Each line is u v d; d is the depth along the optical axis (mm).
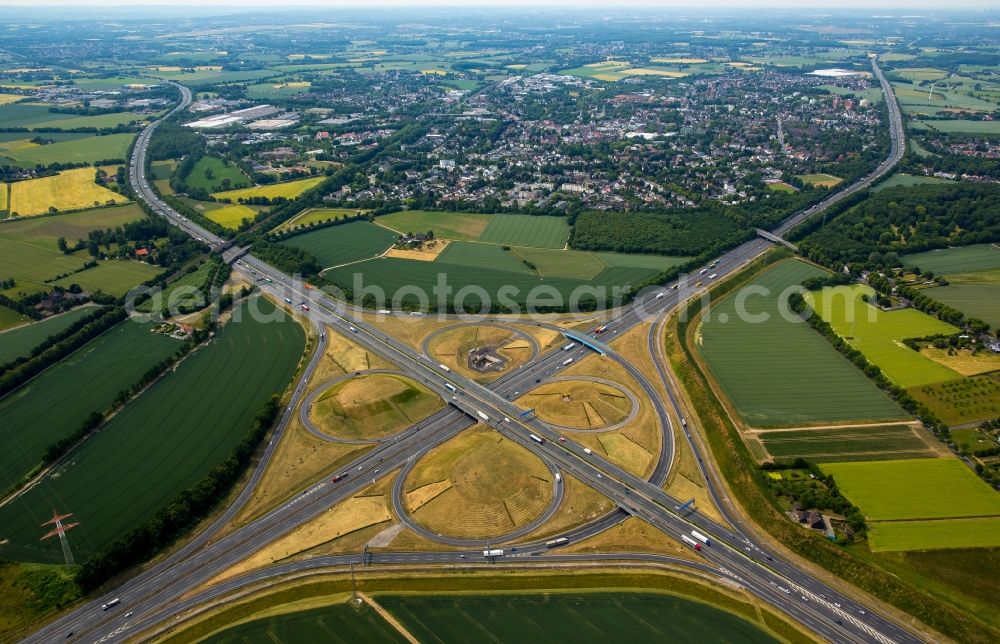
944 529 197750
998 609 173625
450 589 181375
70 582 181375
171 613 174375
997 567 185250
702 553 192250
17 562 187625
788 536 196125
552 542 195000
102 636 168125
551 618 173625
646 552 192875
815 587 181625
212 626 171000
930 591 178625
